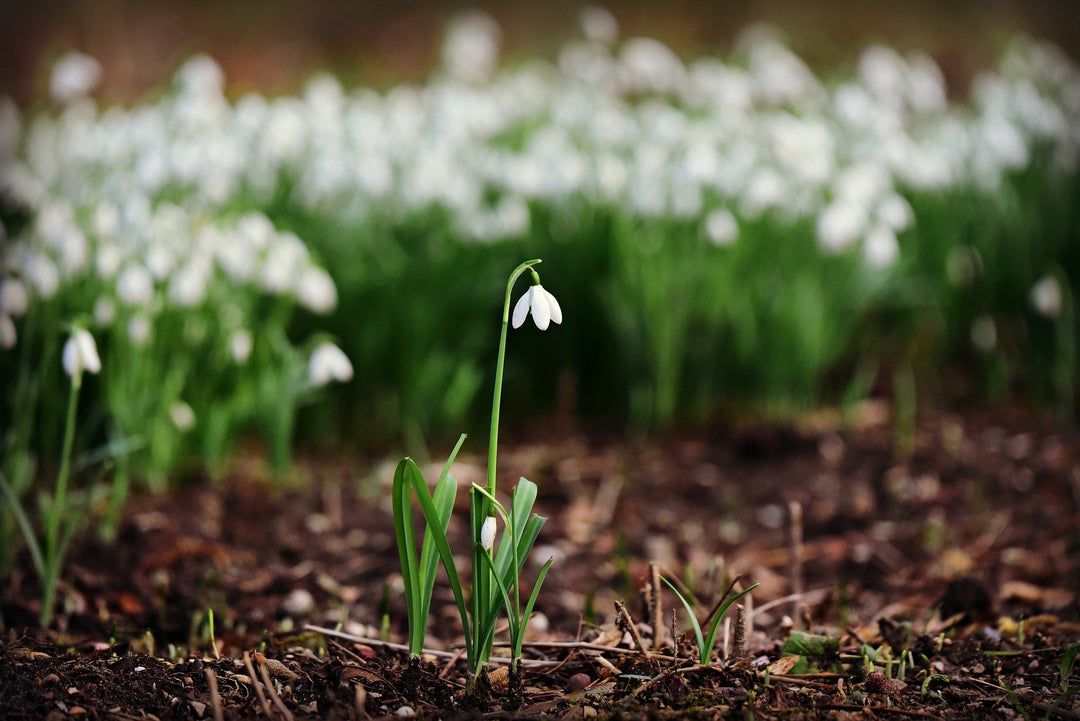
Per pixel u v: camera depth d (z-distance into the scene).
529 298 2.21
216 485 4.56
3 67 13.34
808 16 14.58
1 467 3.45
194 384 4.63
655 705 2.32
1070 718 2.31
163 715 2.27
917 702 2.40
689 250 5.38
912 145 5.90
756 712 2.28
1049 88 6.91
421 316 5.16
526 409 5.62
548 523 4.25
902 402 5.40
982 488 4.48
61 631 3.00
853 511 4.32
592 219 5.46
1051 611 3.14
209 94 5.50
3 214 5.74
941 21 14.19
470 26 7.47
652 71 6.62
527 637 3.03
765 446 5.07
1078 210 5.83
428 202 5.50
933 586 3.52
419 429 5.25
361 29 15.20
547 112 6.73
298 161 5.87
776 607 3.35
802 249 5.50
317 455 5.16
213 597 3.34
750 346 5.37
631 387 5.37
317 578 3.59
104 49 13.71
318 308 4.54
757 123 6.24
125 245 4.38
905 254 5.65
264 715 2.28
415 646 2.40
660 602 2.71
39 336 4.27
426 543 2.38
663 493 4.62
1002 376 5.63
